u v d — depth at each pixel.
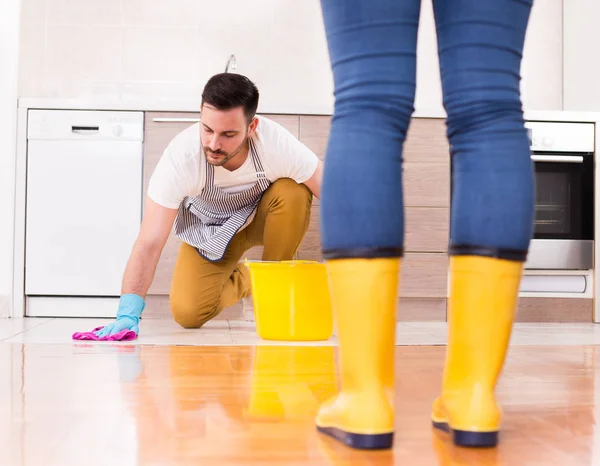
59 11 3.98
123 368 1.60
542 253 3.52
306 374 1.53
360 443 0.85
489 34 0.88
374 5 0.86
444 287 3.46
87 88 3.99
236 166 2.54
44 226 3.39
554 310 3.54
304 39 4.08
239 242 2.79
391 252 0.87
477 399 0.88
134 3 4.02
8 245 3.36
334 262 0.89
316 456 0.82
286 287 2.34
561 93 4.22
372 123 0.88
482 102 0.89
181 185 2.45
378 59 0.87
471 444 0.87
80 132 3.39
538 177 3.53
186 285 2.74
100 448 0.86
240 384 1.37
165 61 4.02
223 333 2.61
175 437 0.91
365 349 0.87
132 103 3.38
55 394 1.24
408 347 2.16
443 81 0.93
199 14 4.04
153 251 2.46
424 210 3.46
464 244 0.90
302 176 2.64
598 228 3.55
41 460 0.80
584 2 3.95
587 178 3.56
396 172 0.88
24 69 3.96
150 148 3.40
